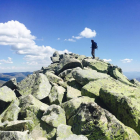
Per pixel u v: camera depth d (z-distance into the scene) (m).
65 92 20.78
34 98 18.64
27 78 26.19
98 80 19.23
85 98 15.75
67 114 14.52
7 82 25.92
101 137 10.11
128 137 10.06
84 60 35.81
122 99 12.77
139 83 29.34
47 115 14.69
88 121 10.93
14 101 18.27
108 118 10.81
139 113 11.69
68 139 9.77
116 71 30.39
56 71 32.47
